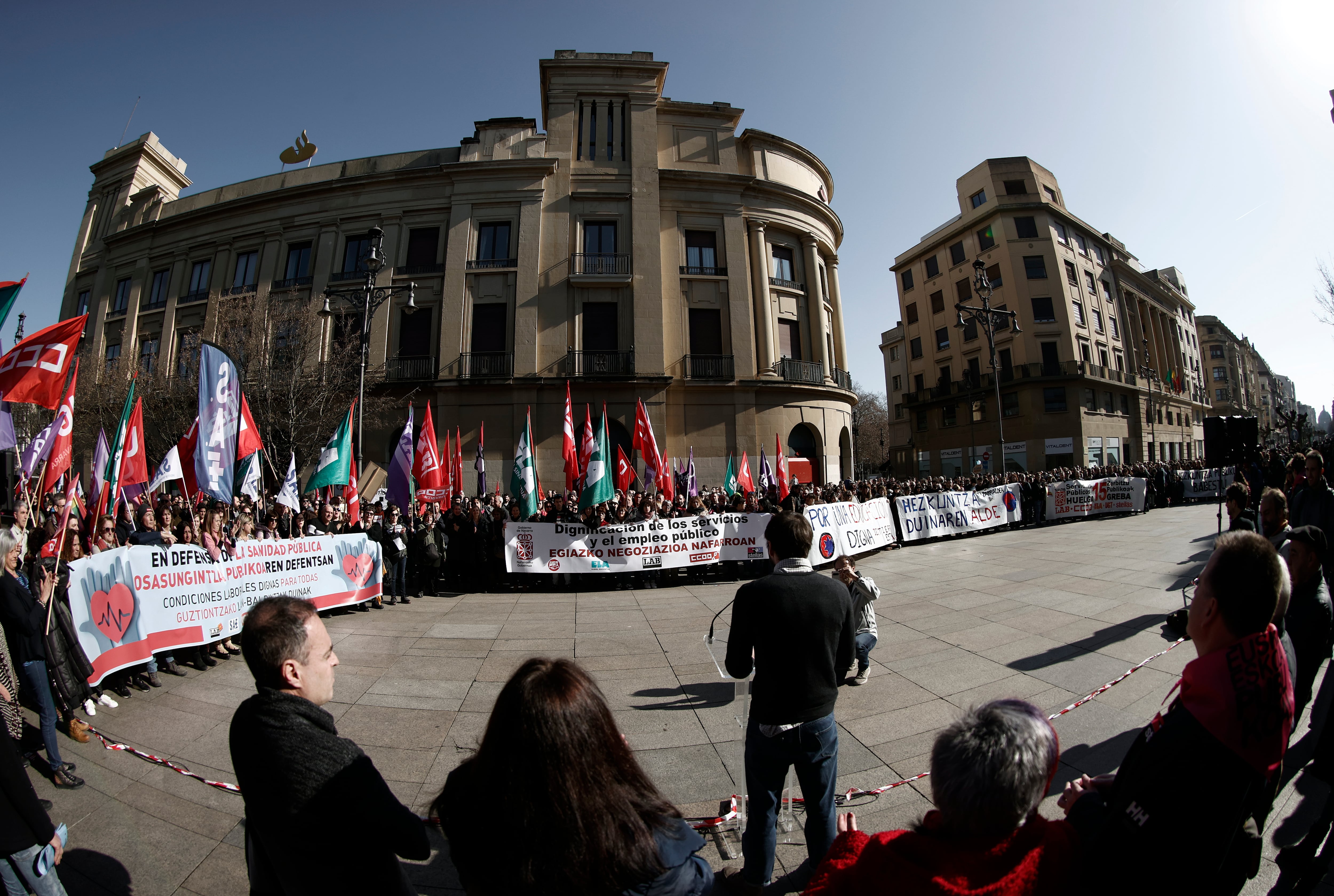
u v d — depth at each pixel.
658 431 21.47
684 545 10.63
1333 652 5.36
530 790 1.23
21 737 3.62
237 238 24.69
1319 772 2.61
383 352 22.16
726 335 22.86
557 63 23.33
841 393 24.58
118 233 26.98
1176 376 44.31
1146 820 1.47
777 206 24.47
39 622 3.79
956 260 41.94
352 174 24.06
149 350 25.45
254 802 1.48
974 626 6.71
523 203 22.61
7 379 5.49
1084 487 18.06
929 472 44.34
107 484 5.95
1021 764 1.20
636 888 1.24
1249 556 1.60
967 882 1.16
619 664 5.98
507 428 21.23
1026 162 38.88
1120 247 44.91
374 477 21.22
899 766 3.78
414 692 5.23
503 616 8.21
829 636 2.40
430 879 2.81
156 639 5.52
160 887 2.73
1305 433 55.06
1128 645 5.75
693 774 3.76
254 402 19.19
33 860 2.29
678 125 24.20
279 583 7.21
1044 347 37.38
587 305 22.42
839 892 1.30
